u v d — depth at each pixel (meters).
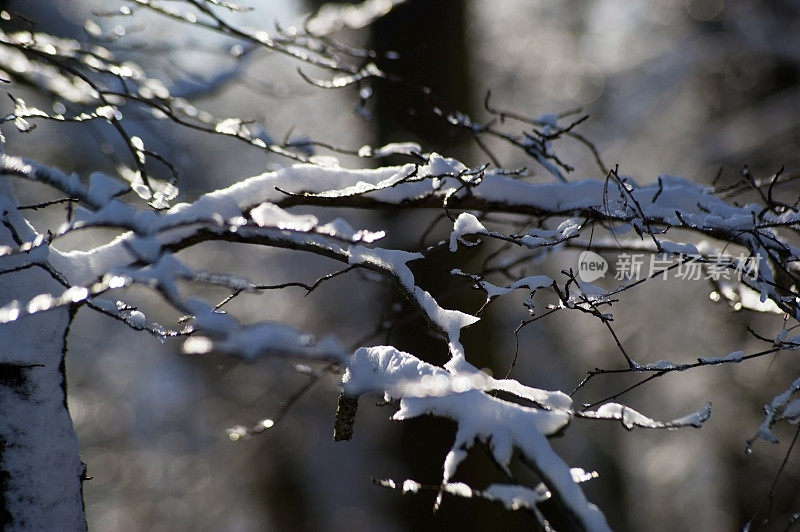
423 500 11.27
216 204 3.78
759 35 16.61
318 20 7.45
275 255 20.06
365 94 5.61
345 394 3.31
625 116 17.97
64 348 3.77
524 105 18.92
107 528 24.69
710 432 16.38
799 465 15.12
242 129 4.89
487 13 15.52
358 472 19.48
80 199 3.73
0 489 3.62
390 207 4.17
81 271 3.75
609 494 19.67
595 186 4.42
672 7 18.55
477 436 2.82
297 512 20.86
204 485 23.62
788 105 16.03
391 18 10.43
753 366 14.98
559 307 3.63
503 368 11.62
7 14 5.31
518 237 3.73
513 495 2.75
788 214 4.16
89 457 24.80
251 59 7.56
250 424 21.06
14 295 3.64
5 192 3.86
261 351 3.14
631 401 17.66
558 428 2.87
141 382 23.27
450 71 10.35
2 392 3.64
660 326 16.31
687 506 18.45
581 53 19.25
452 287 9.34
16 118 4.07
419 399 2.91
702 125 17.52
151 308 19.20
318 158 4.86
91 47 6.30
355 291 18.56
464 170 3.98
